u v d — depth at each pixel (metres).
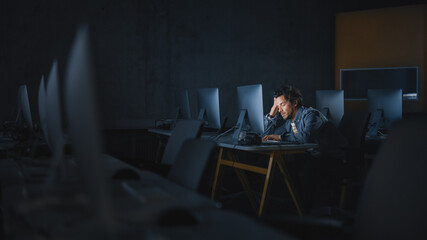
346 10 9.52
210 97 4.43
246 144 3.46
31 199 1.48
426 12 7.95
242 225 1.18
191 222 1.18
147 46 7.12
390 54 8.20
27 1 6.08
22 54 6.07
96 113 0.93
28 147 3.04
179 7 7.46
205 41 7.79
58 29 6.30
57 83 1.52
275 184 5.20
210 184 4.66
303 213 3.50
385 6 9.54
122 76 6.88
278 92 3.95
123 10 6.86
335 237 1.20
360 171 3.79
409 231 1.10
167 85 7.35
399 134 1.21
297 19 8.98
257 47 8.47
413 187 1.12
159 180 1.87
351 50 8.52
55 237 1.08
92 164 0.95
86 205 1.37
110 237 0.98
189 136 2.52
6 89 5.96
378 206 1.19
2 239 1.67
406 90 8.10
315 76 9.26
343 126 4.28
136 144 6.56
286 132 4.01
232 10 8.12
